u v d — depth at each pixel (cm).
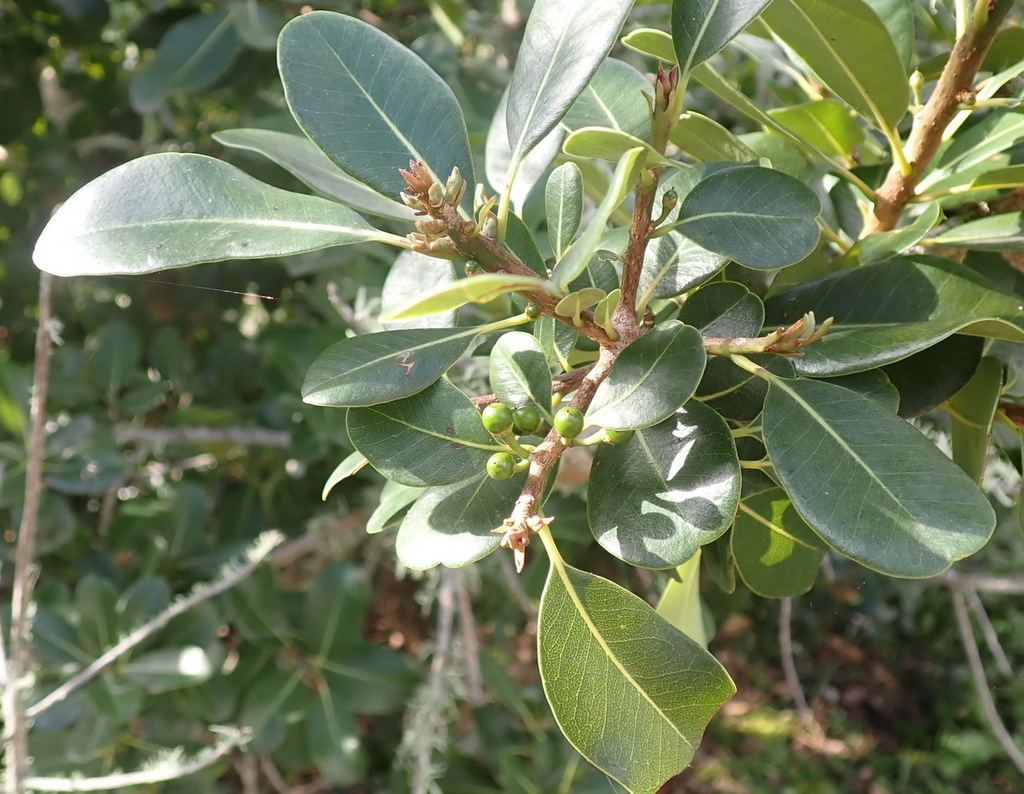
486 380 44
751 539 31
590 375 24
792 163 35
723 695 22
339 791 95
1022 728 128
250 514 85
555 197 27
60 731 65
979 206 33
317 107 25
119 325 80
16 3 74
